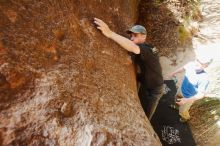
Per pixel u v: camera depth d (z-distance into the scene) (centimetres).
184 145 402
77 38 254
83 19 278
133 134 242
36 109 193
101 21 298
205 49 561
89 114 218
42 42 213
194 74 407
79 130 206
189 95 414
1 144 177
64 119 204
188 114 429
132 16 439
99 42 283
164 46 562
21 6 208
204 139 425
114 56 296
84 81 233
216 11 630
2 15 193
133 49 312
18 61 192
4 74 184
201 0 654
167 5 594
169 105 436
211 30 596
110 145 214
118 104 255
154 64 334
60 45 228
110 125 227
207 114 453
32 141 187
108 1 349
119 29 347
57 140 195
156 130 411
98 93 240
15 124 183
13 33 196
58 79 211
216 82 491
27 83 194
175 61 545
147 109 362
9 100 185
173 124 418
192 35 582
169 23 579
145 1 589
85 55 251
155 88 354
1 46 186
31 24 210
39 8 221
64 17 244
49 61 213
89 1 303
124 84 288
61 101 205
